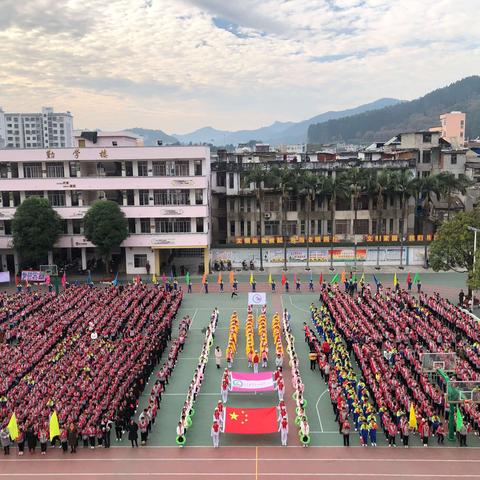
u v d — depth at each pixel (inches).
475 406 1393.9
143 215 3248.0
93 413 1391.5
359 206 3688.5
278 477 1210.6
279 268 3422.7
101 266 3513.8
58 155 3208.7
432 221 3730.3
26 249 3043.8
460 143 5462.6
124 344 1860.2
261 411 1397.6
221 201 3784.5
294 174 3358.8
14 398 1470.2
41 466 1277.1
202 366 1739.7
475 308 2439.7
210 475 1224.2
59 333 1980.8
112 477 1224.2
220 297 2785.4
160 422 1482.5
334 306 2266.2
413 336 1863.9
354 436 1390.3
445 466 1245.1
